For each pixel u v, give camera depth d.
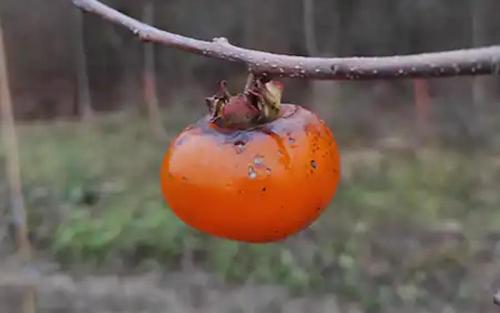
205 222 0.41
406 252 1.87
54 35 2.99
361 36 3.02
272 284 1.80
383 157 2.44
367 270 1.82
